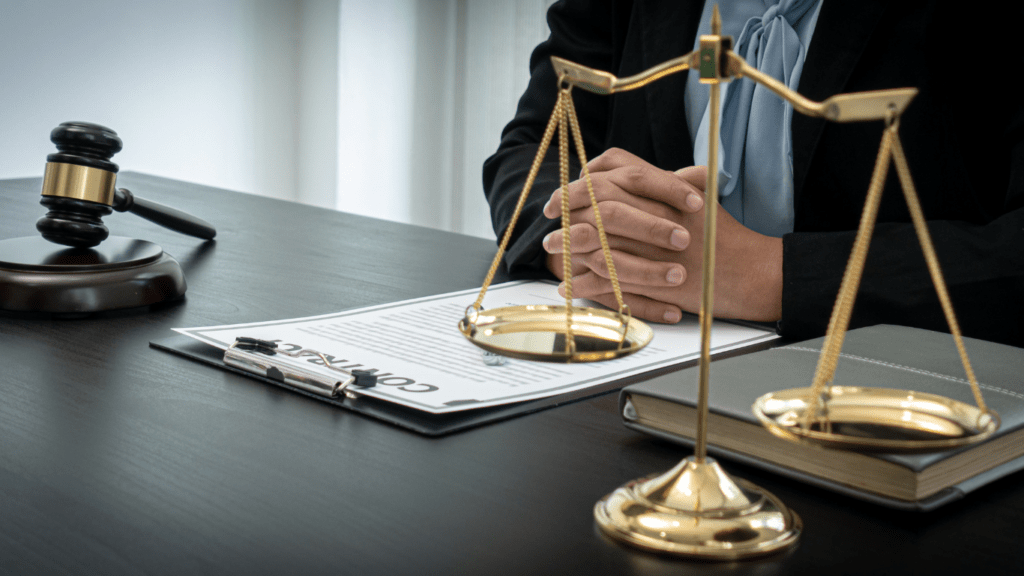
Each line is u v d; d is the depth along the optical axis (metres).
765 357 0.65
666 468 0.55
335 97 4.36
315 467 0.54
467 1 4.11
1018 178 1.08
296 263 1.19
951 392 0.56
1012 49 1.17
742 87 1.28
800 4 1.26
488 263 1.23
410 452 0.57
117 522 0.46
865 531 0.46
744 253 0.99
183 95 3.86
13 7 3.24
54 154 0.96
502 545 0.44
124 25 3.59
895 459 0.46
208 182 4.02
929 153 1.18
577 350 0.47
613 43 1.48
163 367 0.74
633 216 0.94
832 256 0.94
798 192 1.21
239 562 0.42
